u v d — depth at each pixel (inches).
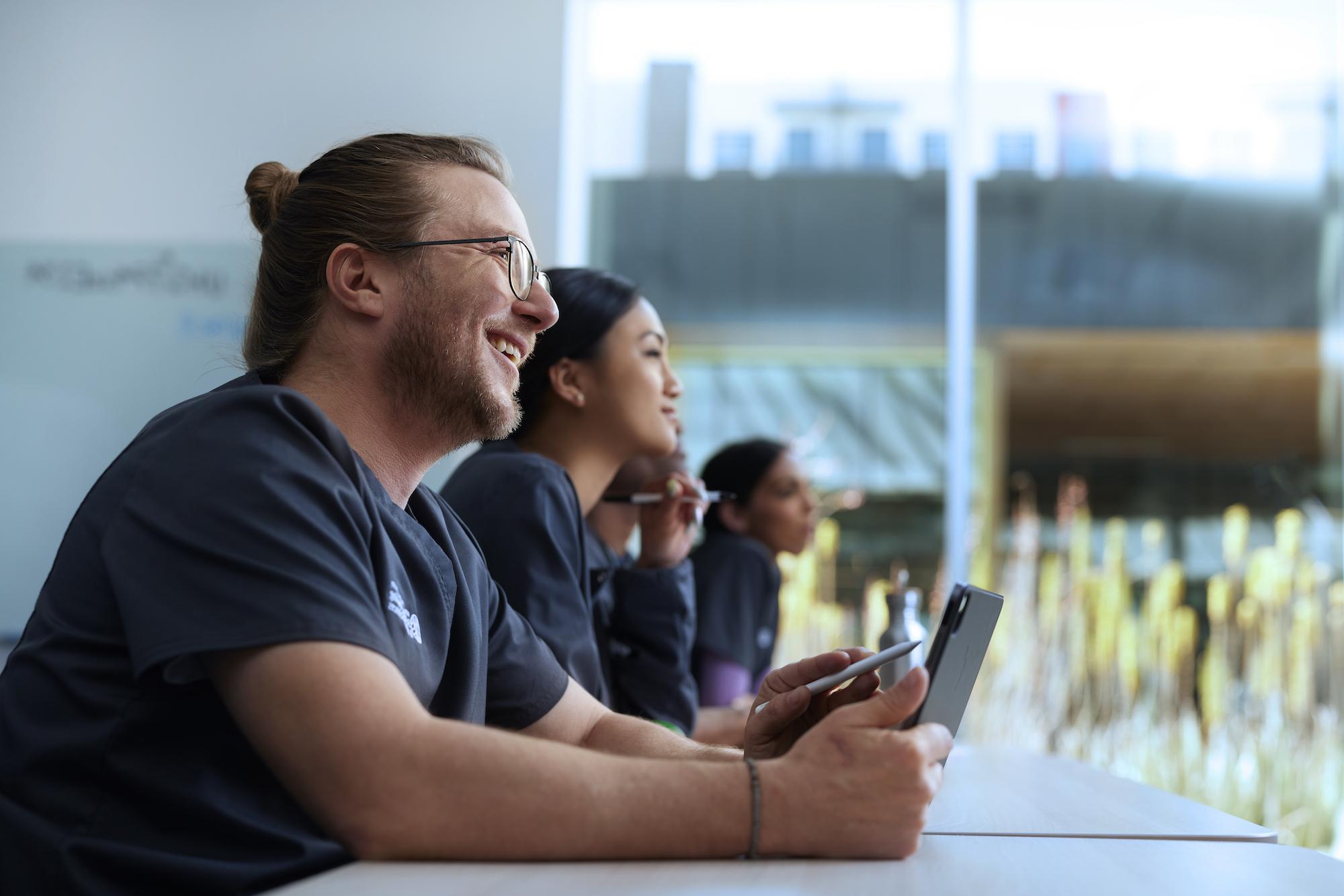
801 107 151.3
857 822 26.8
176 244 135.6
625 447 66.8
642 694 66.1
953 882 25.2
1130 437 142.3
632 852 26.1
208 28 138.0
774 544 97.2
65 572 30.8
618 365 65.9
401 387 38.6
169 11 138.3
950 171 148.8
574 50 140.9
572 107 140.0
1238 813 128.6
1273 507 140.2
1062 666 134.1
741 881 24.4
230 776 29.1
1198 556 138.9
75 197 136.6
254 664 27.0
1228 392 143.1
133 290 135.0
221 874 27.7
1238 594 137.5
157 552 28.5
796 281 148.6
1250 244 146.0
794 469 98.0
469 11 137.1
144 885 27.9
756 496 97.0
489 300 39.2
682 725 66.4
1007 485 142.7
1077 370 144.8
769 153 150.9
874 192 149.6
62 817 28.7
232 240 135.3
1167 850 30.5
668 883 24.0
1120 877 26.4
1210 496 140.6
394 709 26.7
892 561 141.4
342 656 27.0
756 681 88.4
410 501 39.9
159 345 134.3
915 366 146.1
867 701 28.3
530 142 135.7
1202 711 132.4
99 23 138.6
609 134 151.6
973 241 147.8
